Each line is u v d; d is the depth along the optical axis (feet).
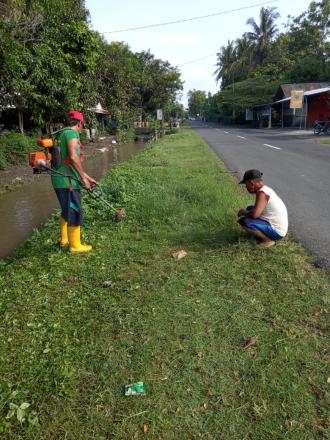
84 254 14.65
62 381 7.95
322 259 13.25
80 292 11.71
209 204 19.74
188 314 10.12
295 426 6.75
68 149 13.97
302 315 9.84
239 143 63.10
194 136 87.25
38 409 7.36
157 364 8.36
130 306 10.67
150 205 19.21
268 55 172.55
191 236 15.60
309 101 108.58
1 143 42.01
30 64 38.96
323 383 7.61
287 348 8.57
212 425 6.86
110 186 23.21
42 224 21.84
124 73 97.14
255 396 7.40
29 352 8.96
